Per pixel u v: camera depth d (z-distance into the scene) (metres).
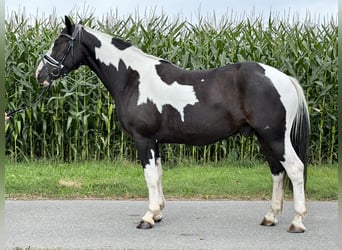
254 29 11.29
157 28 11.16
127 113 6.14
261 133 5.78
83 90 10.73
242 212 6.98
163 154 10.84
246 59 10.87
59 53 6.44
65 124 10.77
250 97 5.76
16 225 6.30
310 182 8.78
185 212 6.98
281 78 5.81
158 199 6.27
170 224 6.37
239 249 5.34
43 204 7.41
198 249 5.34
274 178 6.25
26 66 10.88
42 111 10.55
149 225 6.16
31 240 5.66
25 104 10.70
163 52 10.84
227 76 5.91
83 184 8.48
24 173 9.27
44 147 10.90
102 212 6.98
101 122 10.80
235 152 10.63
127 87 6.21
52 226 6.26
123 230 6.10
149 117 6.04
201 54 10.86
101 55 6.36
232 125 5.90
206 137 6.00
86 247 5.40
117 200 7.76
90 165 10.18
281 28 11.32
